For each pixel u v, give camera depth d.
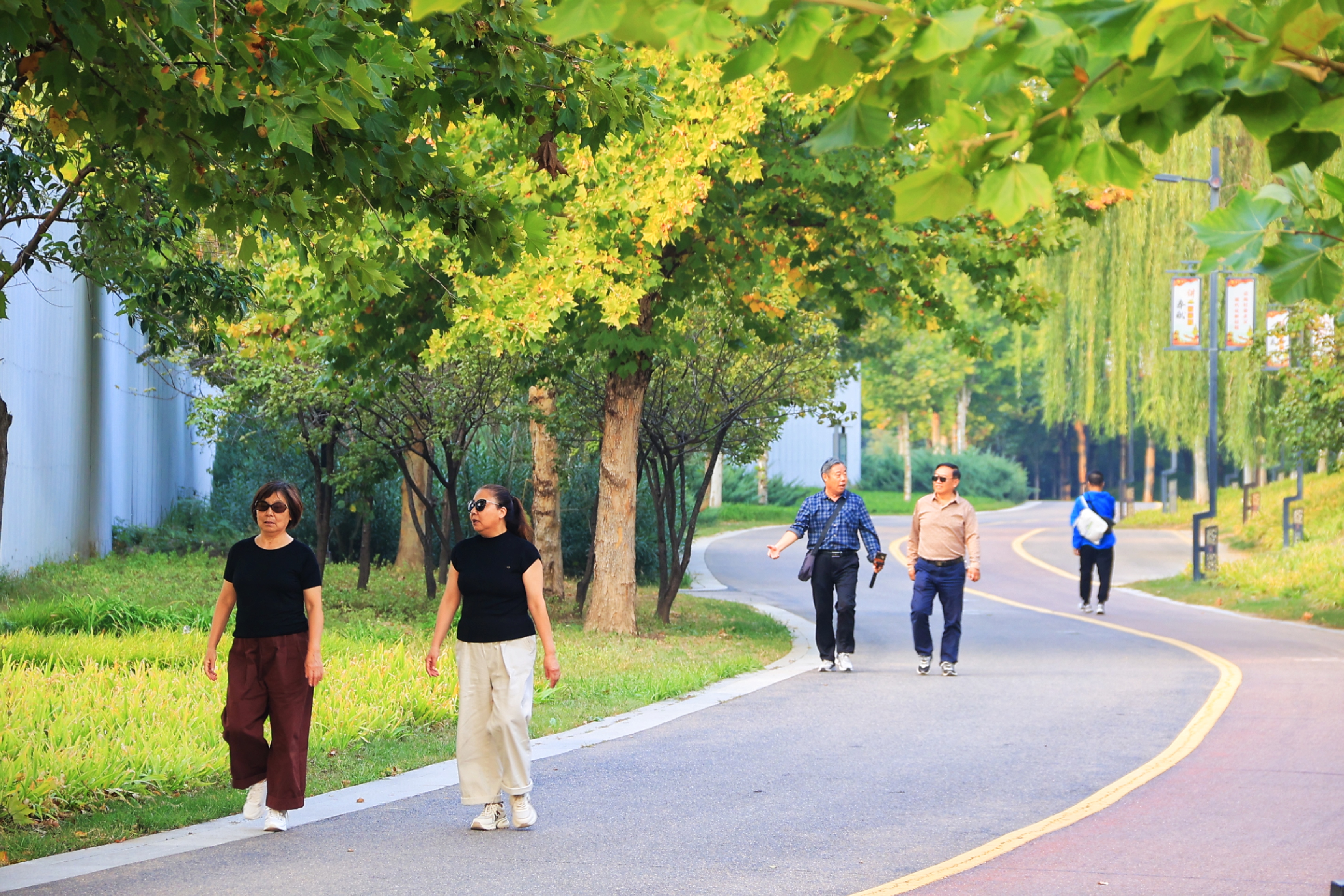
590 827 13.32
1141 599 43.19
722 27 4.43
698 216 27.59
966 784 15.28
